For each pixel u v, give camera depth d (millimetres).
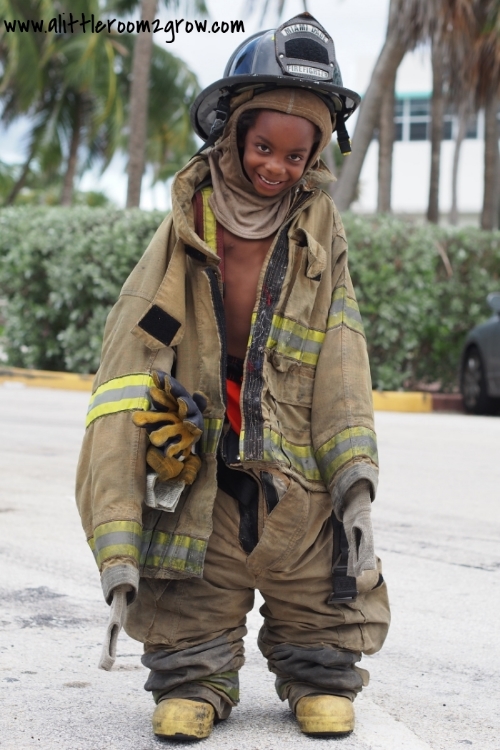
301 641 3324
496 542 6414
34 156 40188
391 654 4328
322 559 3260
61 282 17234
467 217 54156
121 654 4238
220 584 3223
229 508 3199
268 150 3121
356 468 3109
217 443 3121
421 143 54031
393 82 26422
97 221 17359
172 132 39031
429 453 10266
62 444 9977
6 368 17844
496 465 9539
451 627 4715
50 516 6793
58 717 3461
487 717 3592
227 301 3232
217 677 3266
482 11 20250
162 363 3148
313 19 3164
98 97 36656
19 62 33375
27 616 4703
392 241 16344
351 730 3316
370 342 16359
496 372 14711
